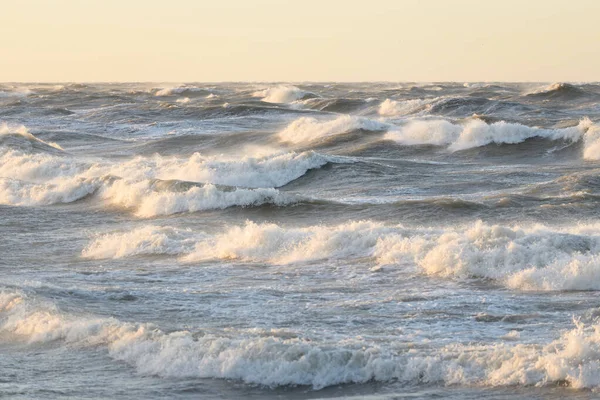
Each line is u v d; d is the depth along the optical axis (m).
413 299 40.84
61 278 48.91
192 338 33.16
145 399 27.78
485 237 48.22
